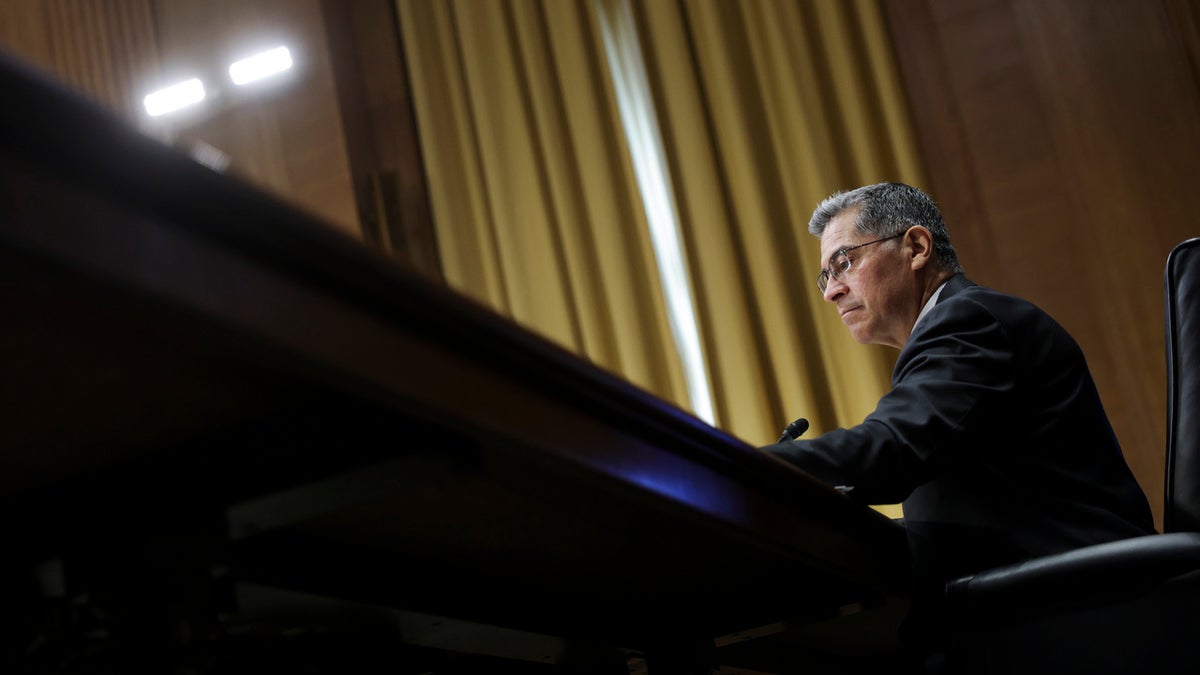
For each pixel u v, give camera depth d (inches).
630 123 178.9
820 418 161.0
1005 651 45.4
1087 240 150.8
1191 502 45.9
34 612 24.8
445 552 35.6
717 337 167.2
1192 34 148.9
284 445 25.3
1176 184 146.9
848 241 68.5
